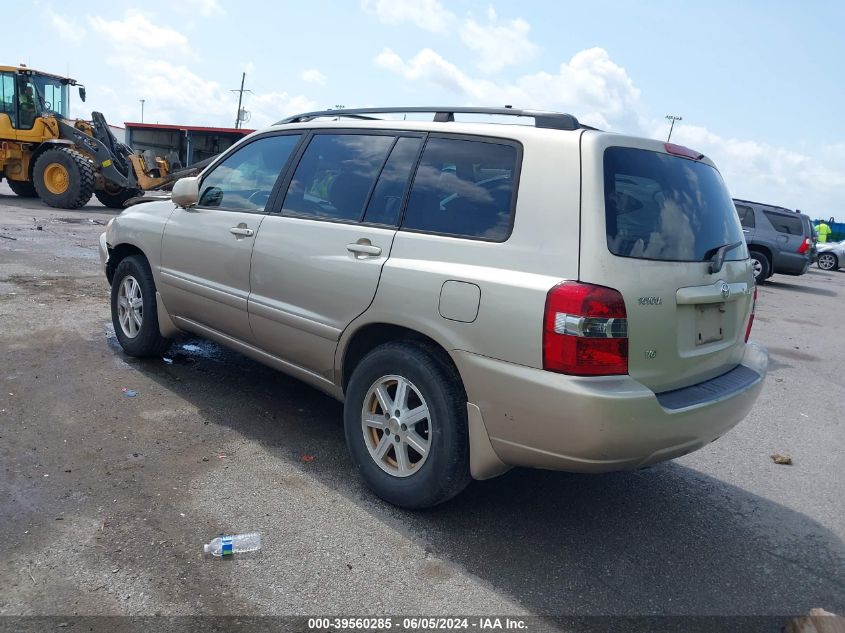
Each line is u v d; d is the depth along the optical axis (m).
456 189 3.44
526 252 3.06
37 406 4.34
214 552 3.00
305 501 3.53
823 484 4.49
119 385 4.85
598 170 3.04
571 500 3.87
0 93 17.38
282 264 4.06
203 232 4.68
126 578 2.79
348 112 4.20
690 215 3.40
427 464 3.35
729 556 3.44
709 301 3.34
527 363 2.96
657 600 3.00
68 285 7.80
